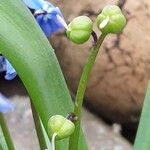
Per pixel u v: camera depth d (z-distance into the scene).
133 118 0.27
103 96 0.27
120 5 0.26
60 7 0.27
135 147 0.13
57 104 0.12
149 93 0.13
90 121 0.27
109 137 0.26
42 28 0.12
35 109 0.12
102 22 0.09
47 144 0.14
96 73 0.27
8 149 0.13
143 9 0.26
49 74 0.12
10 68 0.12
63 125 0.10
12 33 0.11
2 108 0.11
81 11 0.26
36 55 0.11
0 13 0.11
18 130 0.26
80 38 0.09
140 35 0.26
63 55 0.27
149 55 0.26
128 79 0.26
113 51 0.26
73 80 0.28
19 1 0.11
